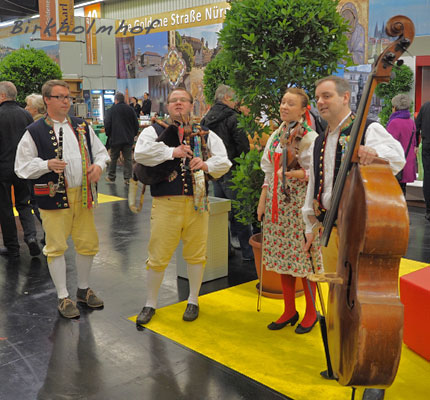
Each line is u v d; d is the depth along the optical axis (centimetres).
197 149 315
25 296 384
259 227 399
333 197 200
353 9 1084
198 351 291
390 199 168
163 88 1717
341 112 236
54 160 316
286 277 317
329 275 186
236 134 435
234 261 461
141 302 370
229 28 353
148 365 276
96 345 301
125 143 882
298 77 346
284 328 322
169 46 1673
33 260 473
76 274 433
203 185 320
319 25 338
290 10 332
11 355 290
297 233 301
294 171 293
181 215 321
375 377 165
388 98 908
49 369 273
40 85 724
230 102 440
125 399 243
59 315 347
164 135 309
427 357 278
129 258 477
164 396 245
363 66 1078
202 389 251
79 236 354
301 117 303
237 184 379
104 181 938
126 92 1822
